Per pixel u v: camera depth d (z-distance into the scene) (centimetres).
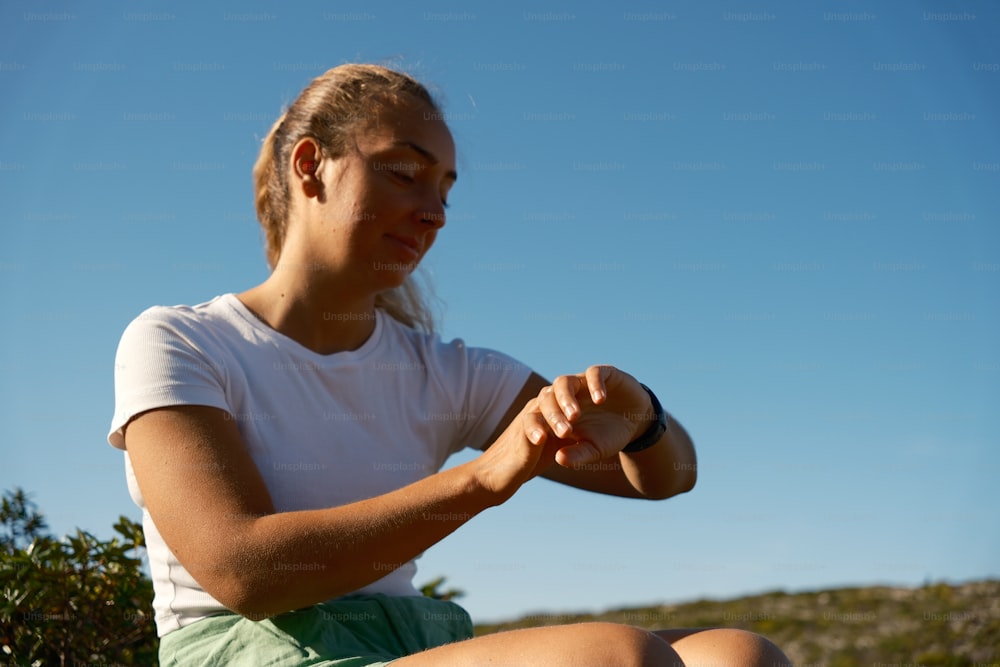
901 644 743
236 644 145
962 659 707
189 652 148
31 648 223
